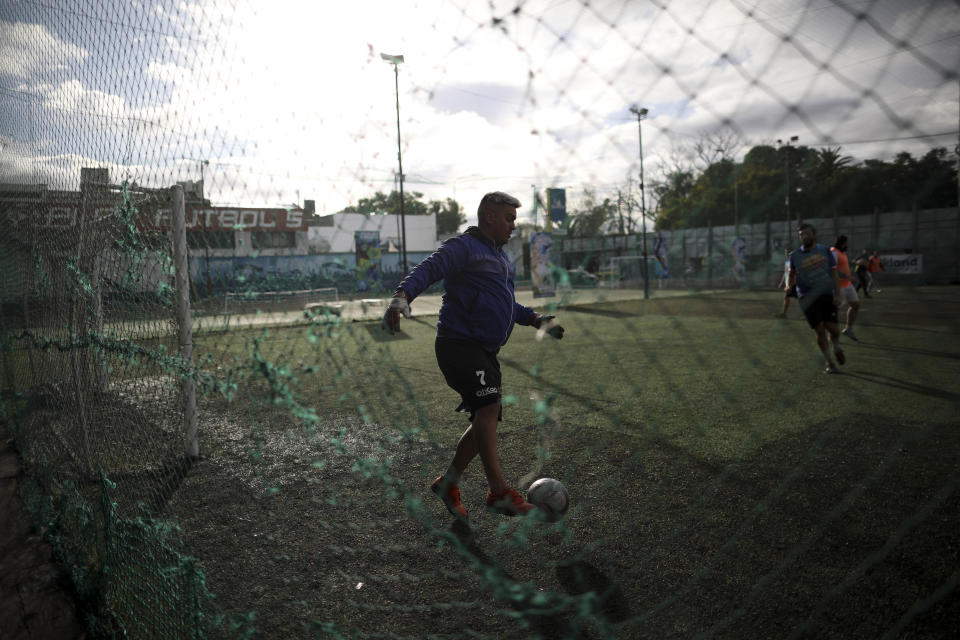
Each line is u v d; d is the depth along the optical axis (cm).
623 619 192
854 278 809
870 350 720
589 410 467
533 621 192
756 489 295
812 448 349
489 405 250
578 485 310
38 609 225
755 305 1288
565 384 574
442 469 332
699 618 192
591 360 703
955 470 310
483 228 257
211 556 238
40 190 304
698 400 489
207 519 266
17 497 342
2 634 209
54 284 300
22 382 396
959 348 707
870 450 345
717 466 329
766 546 237
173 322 182
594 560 230
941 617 188
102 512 218
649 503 283
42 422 319
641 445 370
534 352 781
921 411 430
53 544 272
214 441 320
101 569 216
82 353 267
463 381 251
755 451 351
